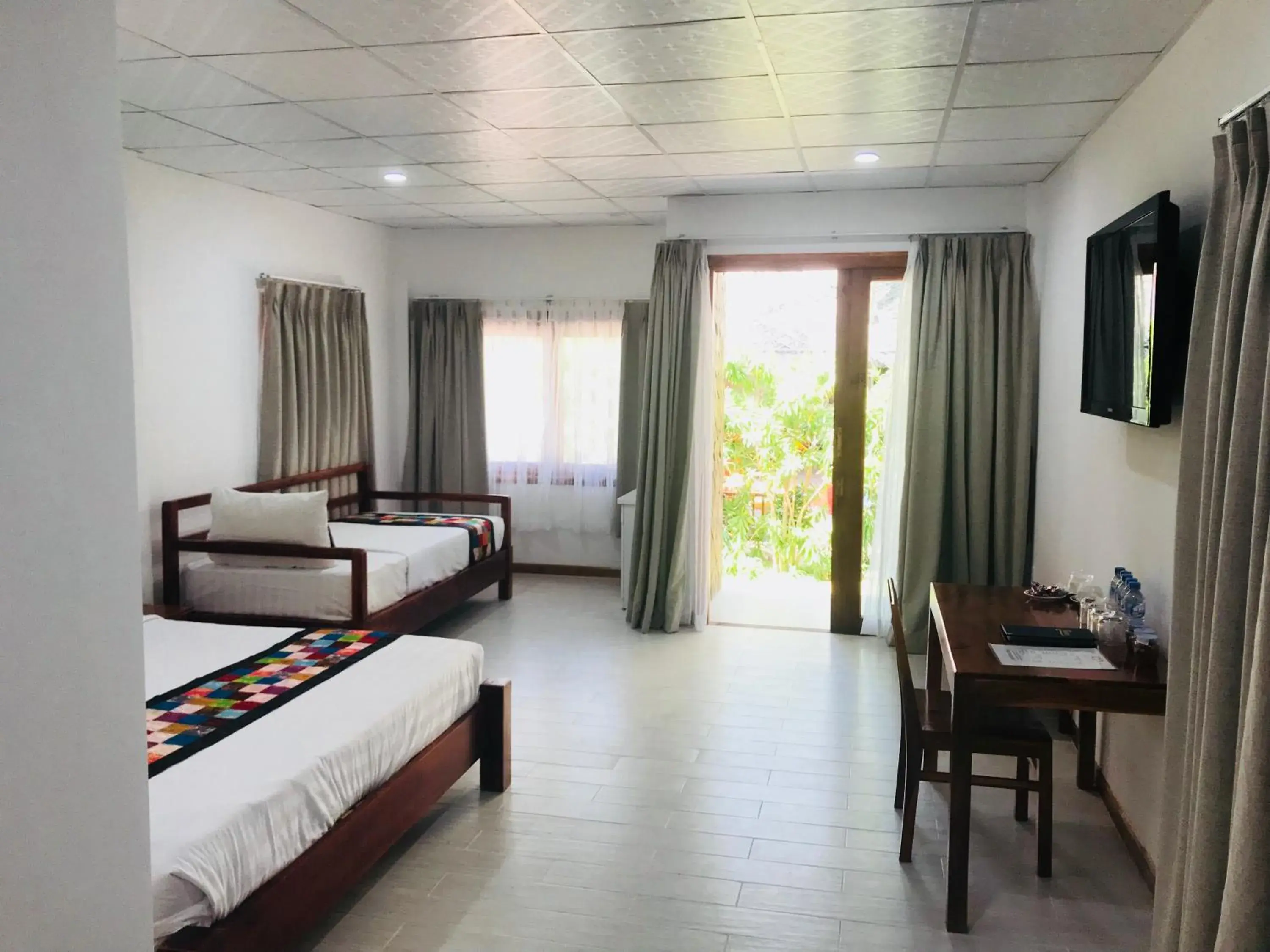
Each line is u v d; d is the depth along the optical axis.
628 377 6.78
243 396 5.46
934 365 5.19
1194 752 2.06
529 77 3.25
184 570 4.77
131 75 3.27
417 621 5.08
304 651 3.45
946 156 4.38
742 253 5.52
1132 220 2.92
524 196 5.57
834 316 5.64
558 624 5.85
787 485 6.38
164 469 4.91
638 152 4.38
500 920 2.66
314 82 3.34
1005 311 5.09
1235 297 1.94
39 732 1.10
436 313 6.98
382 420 6.95
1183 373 2.72
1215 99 2.53
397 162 4.65
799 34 2.81
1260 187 1.90
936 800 3.45
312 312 5.91
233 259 5.33
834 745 3.96
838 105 3.56
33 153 1.07
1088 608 3.06
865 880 2.89
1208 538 2.02
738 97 3.47
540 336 6.95
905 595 5.28
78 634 1.15
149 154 4.49
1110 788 3.37
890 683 4.75
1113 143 3.61
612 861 2.99
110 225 1.18
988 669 2.63
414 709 2.96
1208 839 1.87
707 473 5.67
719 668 5.00
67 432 1.12
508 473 7.10
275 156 4.52
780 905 2.75
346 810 2.56
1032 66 3.09
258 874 2.17
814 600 6.38
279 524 4.67
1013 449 5.14
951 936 2.60
